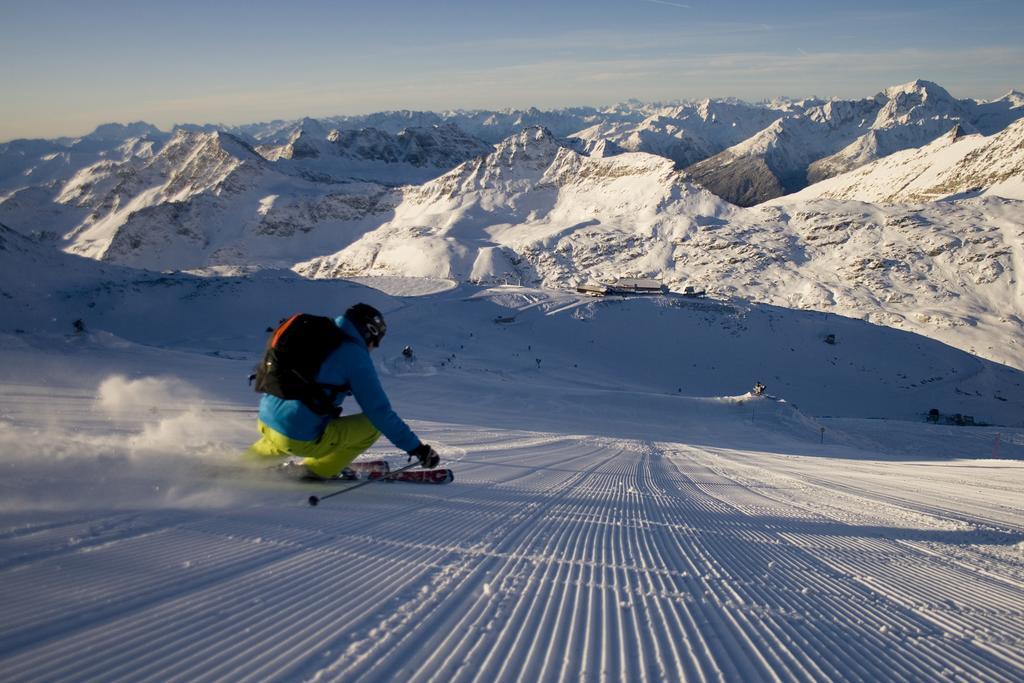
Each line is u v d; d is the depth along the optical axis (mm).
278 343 3826
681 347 101312
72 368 22922
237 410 7770
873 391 92750
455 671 1812
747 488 8609
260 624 1997
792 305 153625
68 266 116250
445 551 3068
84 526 2725
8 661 1588
